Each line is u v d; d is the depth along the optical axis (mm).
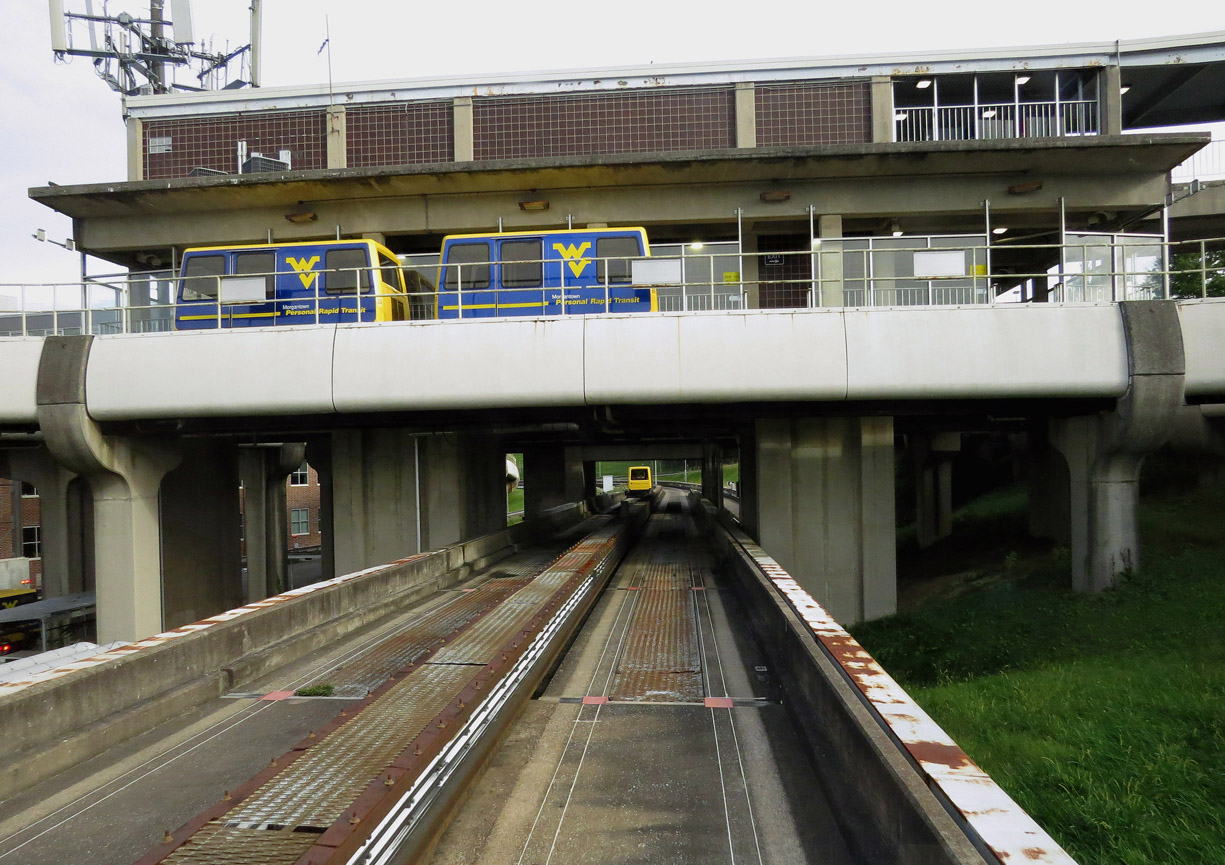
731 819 4395
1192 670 8336
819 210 18125
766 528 16625
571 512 30297
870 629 15258
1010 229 19812
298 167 19953
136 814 4586
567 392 12484
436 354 12648
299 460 30484
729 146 19047
